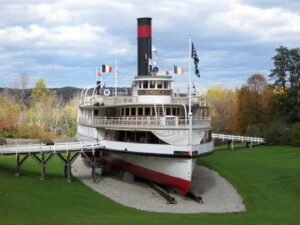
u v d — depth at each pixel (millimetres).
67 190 41531
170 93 46844
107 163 52188
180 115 47375
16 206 33844
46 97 132750
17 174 44625
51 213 33188
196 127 42312
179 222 32406
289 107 94375
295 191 43531
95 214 34188
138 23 51469
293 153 68062
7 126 97312
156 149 42094
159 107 45844
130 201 40875
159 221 32500
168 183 43062
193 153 40969
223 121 109875
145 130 42969
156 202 40906
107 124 48344
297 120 93938
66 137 98812
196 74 43406
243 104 100750
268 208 39219
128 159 46531
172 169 42031
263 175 52062
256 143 82312
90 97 55625
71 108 122438
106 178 49531
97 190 43875
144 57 51375
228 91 140125
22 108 121625
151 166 43906
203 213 37094
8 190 37844
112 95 53562
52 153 45219
